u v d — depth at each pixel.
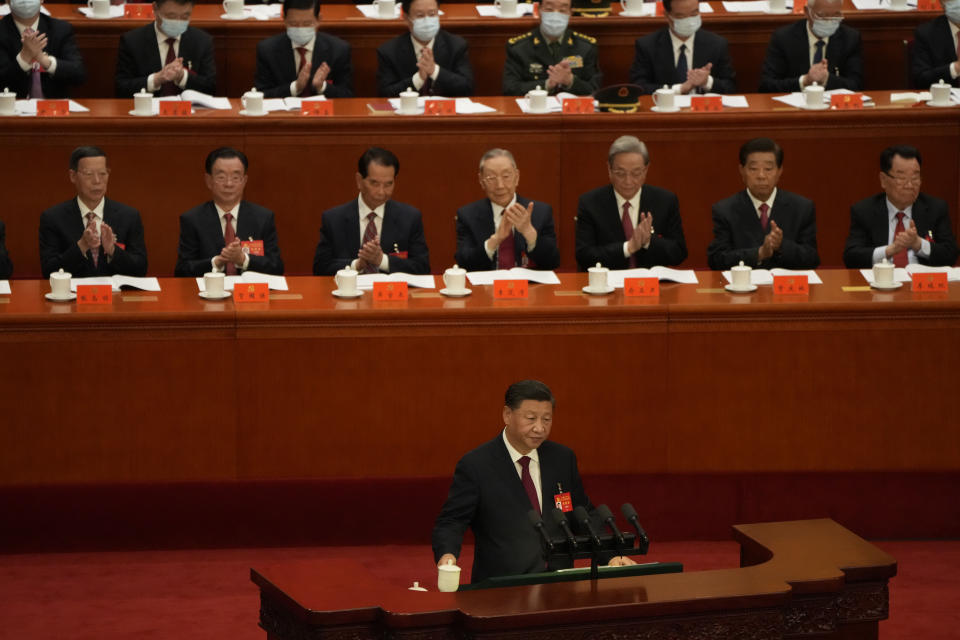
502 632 12.98
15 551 20.92
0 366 20.12
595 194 26.36
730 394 20.91
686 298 21.08
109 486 20.80
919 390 20.92
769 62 33.44
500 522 16.80
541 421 16.58
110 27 34.22
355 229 26.11
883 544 21.53
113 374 20.31
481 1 38.31
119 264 24.86
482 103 30.91
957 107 29.83
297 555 21.00
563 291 21.69
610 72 35.03
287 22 32.28
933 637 18.19
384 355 20.58
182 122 29.14
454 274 21.28
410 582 20.05
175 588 19.72
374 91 35.12
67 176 29.25
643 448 21.00
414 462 20.88
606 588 13.63
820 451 21.08
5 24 32.22
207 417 20.53
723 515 21.58
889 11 34.59
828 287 21.77
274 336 20.41
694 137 29.91
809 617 14.14
